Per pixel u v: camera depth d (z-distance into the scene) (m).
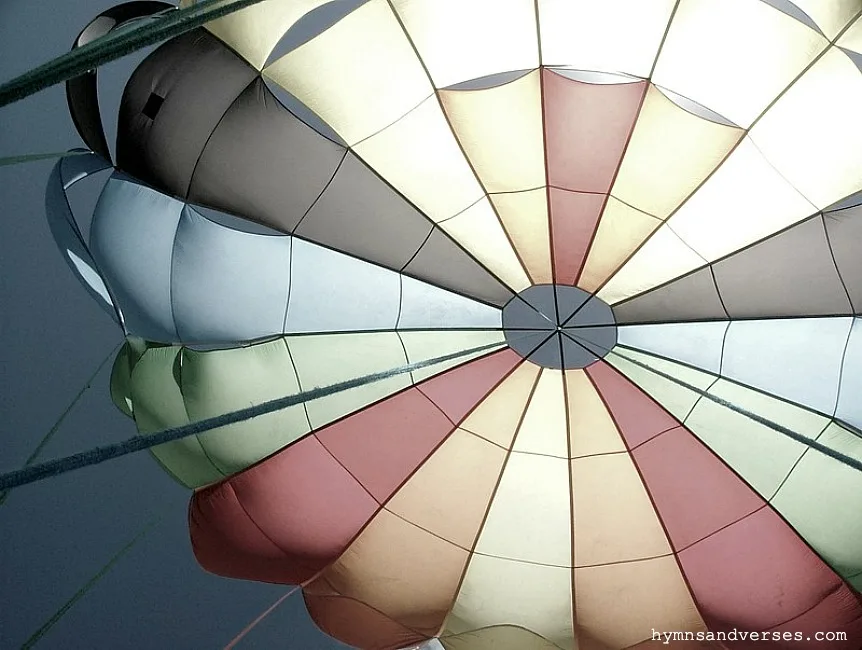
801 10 4.11
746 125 4.27
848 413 4.51
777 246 4.48
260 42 4.24
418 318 4.62
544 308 4.64
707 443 4.60
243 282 4.47
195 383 4.50
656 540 4.59
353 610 4.62
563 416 4.68
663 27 4.17
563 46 4.27
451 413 4.66
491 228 4.57
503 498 4.65
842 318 4.51
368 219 4.52
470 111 4.41
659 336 4.62
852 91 4.15
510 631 4.62
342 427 4.59
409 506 4.59
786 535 4.47
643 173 4.42
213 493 4.54
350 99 4.36
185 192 4.38
